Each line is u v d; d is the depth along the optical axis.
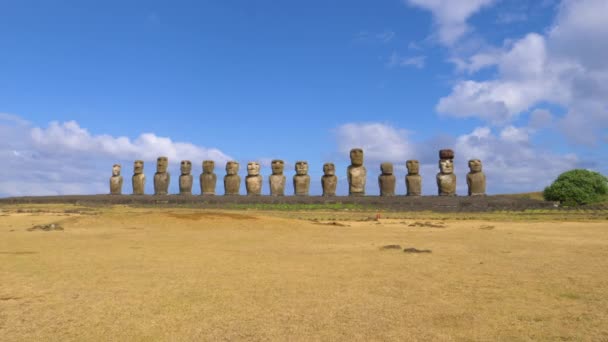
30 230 23.31
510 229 25.50
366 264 13.41
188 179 58.78
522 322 7.85
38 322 7.76
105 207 48.28
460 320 7.95
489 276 11.63
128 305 8.76
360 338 7.05
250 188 57.06
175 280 11.00
